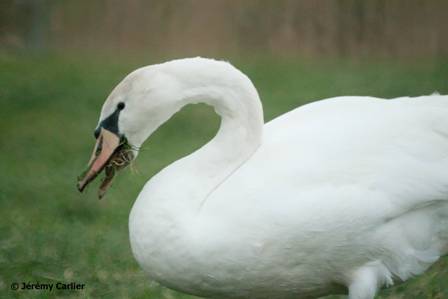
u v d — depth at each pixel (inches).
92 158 329.1
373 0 1209.4
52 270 434.6
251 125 324.8
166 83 322.3
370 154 316.8
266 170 314.0
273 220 303.1
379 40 1210.6
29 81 1029.2
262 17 1226.6
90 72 1101.7
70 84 1021.2
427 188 316.5
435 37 1193.4
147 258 311.1
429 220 323.0
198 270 307.0
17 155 715.4
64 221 532.1
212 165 322.0
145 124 326.6
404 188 313.7
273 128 340.8
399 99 348.5
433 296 405.7
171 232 306.2
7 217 528.4
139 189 601.6
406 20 1200.2
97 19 1283.2
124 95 325.1
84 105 917.2
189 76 322.3
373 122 327.0
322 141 320.5
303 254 308.8
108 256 456.1
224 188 312.8
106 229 509.7
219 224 305.0
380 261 318.0
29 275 428.5
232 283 312.0
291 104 860.0
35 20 1299.2
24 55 1237.1
